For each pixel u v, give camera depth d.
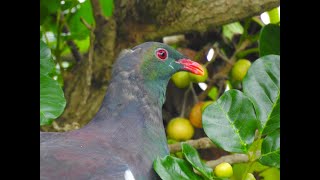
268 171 2.28
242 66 2.28
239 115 2.13
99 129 2.15
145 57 2.18
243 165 2.27
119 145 2.14
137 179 2.13
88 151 2.12
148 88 2.18
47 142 2.12
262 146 2.13
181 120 2.26
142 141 2.15
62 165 2.10
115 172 2.10
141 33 2.28
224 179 2.11
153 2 2.27
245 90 2.14
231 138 2.13
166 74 2.19
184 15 2.26
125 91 2.17
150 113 2.17
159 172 2.11
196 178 2.11
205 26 2.26
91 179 2.09
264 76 2.15
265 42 2.25
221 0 2.24
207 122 2.13
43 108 2.13
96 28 2.28
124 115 2.16
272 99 2.14
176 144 2.25
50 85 2.13
